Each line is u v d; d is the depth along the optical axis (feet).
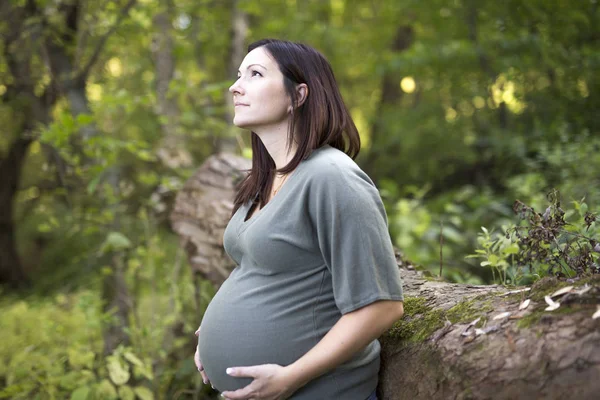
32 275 30.14
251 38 29.89
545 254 5.24
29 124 17.90
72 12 12.93
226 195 9.37
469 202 16.79
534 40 20.27
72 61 13.57
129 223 12.60
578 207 6.03
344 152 5.13
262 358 4.56
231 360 4.68
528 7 19.80
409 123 29.37
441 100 29.25
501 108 24.20
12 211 29.94
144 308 12.85
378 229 4.37
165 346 10.39
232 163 9.80
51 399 9.07
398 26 31.99
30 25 12.59
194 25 17.93
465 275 8.83
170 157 13.89
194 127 17.26
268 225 4.59
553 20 19.70
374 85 37.09
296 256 4.55
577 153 14.10
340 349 4.28
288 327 4.54
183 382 9.73
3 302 23.32
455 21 24.48
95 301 11.16
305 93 4.93
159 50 16.38
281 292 4.60
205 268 8.86
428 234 14.67
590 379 3.50
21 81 13.87
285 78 4.93
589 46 20.44
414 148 29.27
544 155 15.10
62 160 12.51
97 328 10.60
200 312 9.82
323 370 4.33
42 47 12.62
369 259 4.28
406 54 25.27
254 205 5.29
